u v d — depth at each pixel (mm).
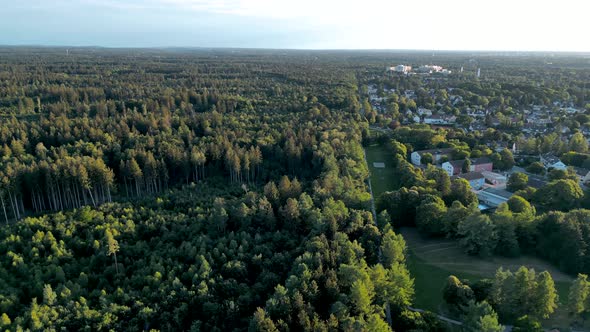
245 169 119000
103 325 58031
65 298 63000
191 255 74062
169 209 99938
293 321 56062
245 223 85438
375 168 141000
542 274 61531
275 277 67562
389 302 65125
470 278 76250
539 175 131000
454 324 63375
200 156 118500
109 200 107438
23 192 103250
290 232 84625
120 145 130125
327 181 99688
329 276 63156
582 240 76625
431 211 89625
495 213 87125
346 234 77125
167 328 58438
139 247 78125
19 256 73688
